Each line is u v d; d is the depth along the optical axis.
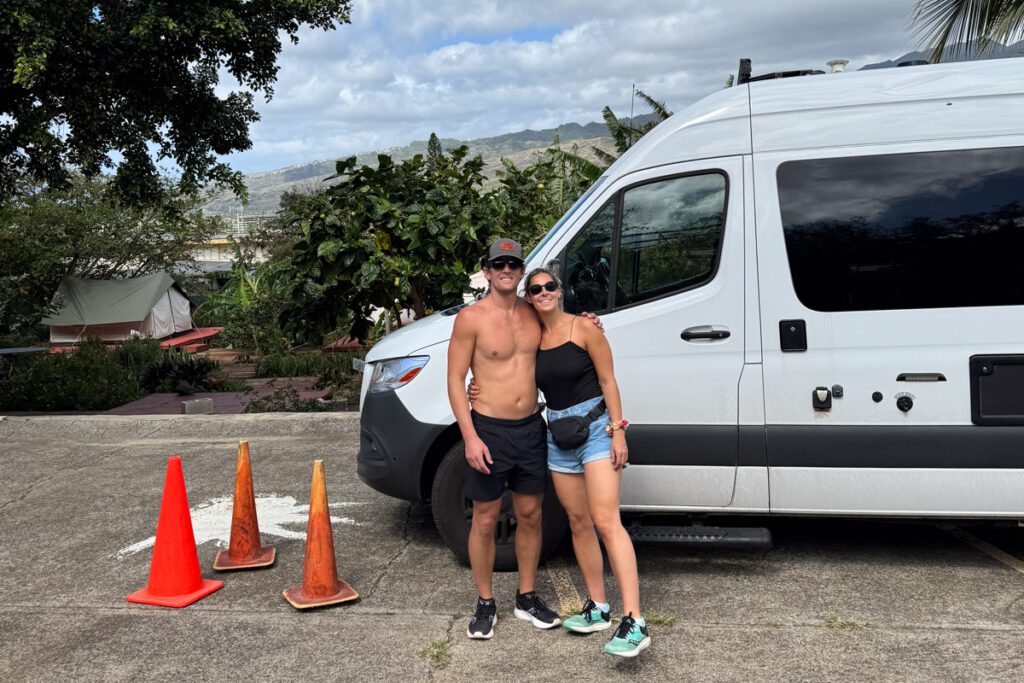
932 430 4.39
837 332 4.48
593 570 4.03
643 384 4.62
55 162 16.09
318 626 4.25
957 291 4.41
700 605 4.36
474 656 3.86
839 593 4.46
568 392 3.86
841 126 4.59
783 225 4.56
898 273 4.46
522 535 4.10
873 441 4.44
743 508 4.62
